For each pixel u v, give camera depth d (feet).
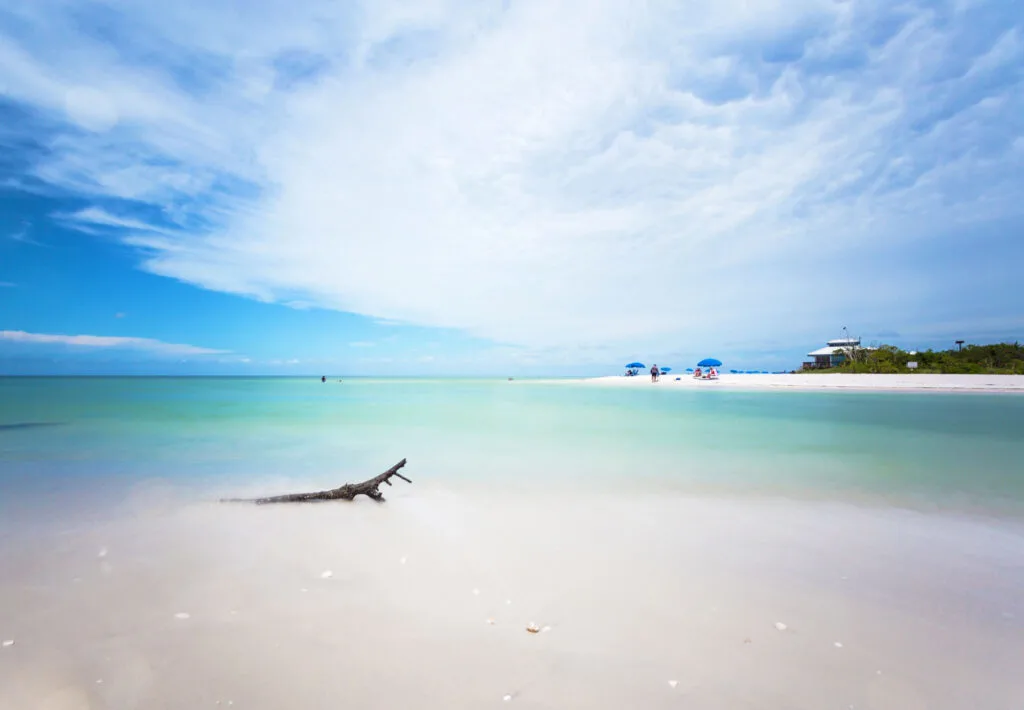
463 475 29.32
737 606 13.06
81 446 38.88
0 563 15.70
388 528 19.48
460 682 9.77
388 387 184.75
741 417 64.18
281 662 10.39
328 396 117.19
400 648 10.96
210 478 28.09
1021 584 14.48
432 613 12.60
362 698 9.27
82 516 20.83
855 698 9.36
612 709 9.01
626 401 97.50
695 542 17.95
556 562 16.05
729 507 22.58
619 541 18.02
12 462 32.48
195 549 17.07
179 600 13.21
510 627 11.93
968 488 26.12
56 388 156.66
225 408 76.48
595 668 10.26
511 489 25.96
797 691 9.57
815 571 15.38
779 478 28.45
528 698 9.31
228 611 12.62
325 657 10.59
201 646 10.96
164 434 46.32
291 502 23.11
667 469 31.09
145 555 16.46
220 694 9.34
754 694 9.46
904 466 31.96
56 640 11.16
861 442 42.50
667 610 12.82
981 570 15.48
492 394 129.49
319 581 14.52
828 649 11.03
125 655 10.61
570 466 31.96
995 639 11.49
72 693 9.32
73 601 13.09
